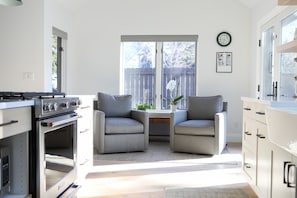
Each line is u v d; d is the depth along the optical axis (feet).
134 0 18.49
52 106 6.88
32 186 6.29
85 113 10.29
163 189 9.84
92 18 18.66
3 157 5.94
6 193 6.15
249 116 9.35
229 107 18.37
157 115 17.49
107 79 18.75
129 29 18.58
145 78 18.88
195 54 18.72
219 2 18.20
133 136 15.21
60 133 7.57
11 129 5.50
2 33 14.26
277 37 13.53
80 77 18.84
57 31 16.24
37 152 6.30
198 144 14.80
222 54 18.30
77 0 17.40
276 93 13.60
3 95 7.28
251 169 9.07
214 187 10.07
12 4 8.09
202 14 18.31
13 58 14.24
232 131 18.43
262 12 15.64
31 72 14.21
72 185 8.51
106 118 15.83
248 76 18.22
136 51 18.94
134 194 9.37
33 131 6.30
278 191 6.33
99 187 9.97
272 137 4.81
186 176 11.27
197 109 16.52
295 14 11.62
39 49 14.21
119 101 16.60
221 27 18.26
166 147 16.79
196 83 18.63
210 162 13.32
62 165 7.72
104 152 14.80
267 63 15.23
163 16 18.45
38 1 14.20
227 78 18.34
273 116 4.72
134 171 11.87
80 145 9.68
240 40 18.21
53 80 16.81
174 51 18.83
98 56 18.74
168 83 18.80
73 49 18.78
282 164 6.03
